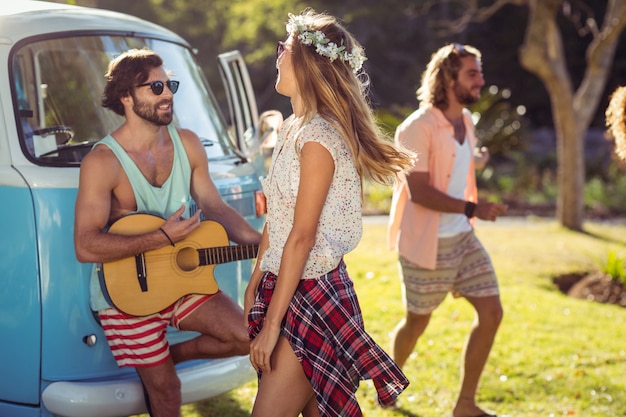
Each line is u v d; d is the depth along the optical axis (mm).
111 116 4477
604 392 5395
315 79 2934
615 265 9258
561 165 12680
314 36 2938
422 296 4699
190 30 23344
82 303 3768
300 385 2979
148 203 3725
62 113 4281
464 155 4766
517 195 16422
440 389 5371
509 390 5402
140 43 4629
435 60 4727
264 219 4594
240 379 4125
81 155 4031
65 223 3707
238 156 4672
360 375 2943
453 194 4750
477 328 4727
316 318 2914
